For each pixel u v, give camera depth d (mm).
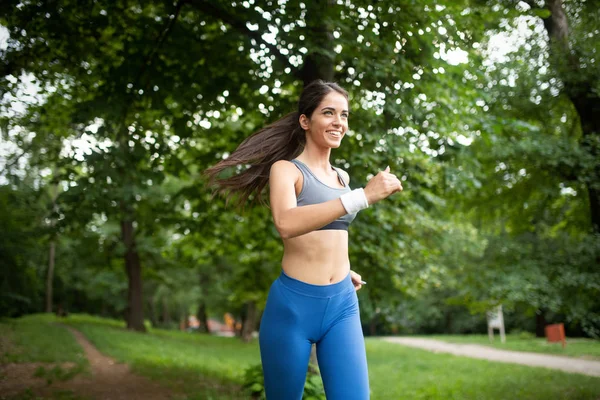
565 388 7691
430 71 6656
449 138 7887
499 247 9547
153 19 7676
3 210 19828
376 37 6238
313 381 6328
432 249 12070
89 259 23953
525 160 9969
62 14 7359
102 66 8039
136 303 22672
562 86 9133
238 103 7883
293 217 2150
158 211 9695
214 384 8023
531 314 9500
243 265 14883
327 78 6941
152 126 8859
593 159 8828
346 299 2516
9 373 8398
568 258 8930
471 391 8133
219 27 8109
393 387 9367
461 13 6480
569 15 9047
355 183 7238
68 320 25359
